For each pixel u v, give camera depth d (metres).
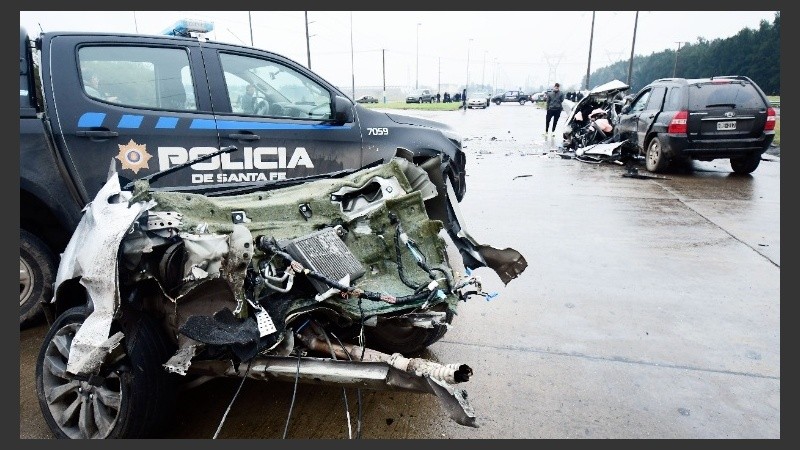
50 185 3.88
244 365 2.54
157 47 4.45
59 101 3.96
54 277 3.82
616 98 14.33
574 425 2.80
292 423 2.84
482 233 6.29
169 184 4.40
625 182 9.76
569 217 7.06
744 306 4.26
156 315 2.53
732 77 10.05
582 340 3.72
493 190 8.96
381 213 3.30
